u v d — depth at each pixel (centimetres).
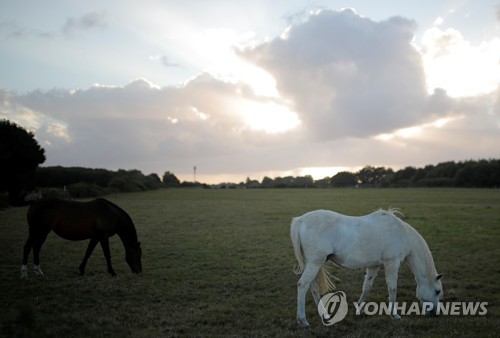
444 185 8156
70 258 1172
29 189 3534
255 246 1366
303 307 634
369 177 12562
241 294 819
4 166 3359
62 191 3738
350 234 651
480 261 1084
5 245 1361
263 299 782
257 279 934
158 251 1284
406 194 5231
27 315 594
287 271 1009
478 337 567
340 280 896
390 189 7469
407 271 996
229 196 4997
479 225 1784
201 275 977
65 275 969
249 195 5309
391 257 667
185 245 1395
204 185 9600
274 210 2830
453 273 972
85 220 951
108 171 6125
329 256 665
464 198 4147
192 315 680
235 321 653
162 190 6862
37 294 805
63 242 1448
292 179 12594
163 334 596
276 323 646
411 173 10206
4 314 664
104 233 968
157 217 2345
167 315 684
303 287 635
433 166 9819
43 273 986
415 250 693
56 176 5438
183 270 1026
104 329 612
